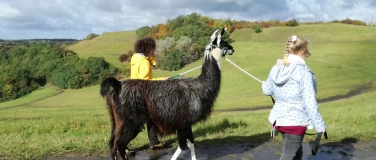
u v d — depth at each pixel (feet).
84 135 26.94
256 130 27.71
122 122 18.52
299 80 13.96
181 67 199.41
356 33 222.07
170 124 18.84
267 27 273.95
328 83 120.47
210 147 23.08
